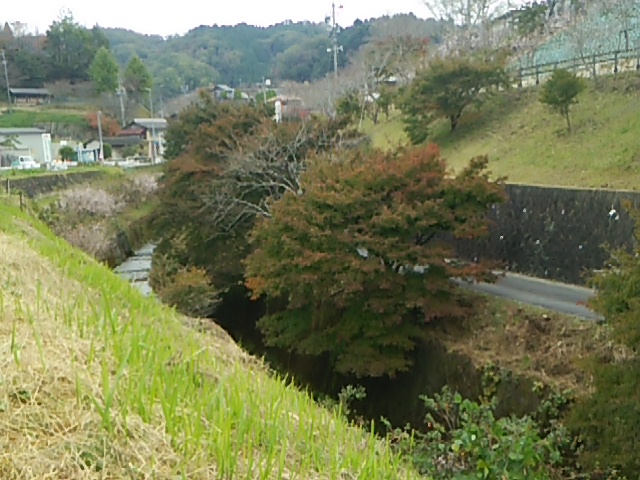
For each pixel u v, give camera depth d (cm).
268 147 1435
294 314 1098
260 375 282
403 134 2316
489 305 974
